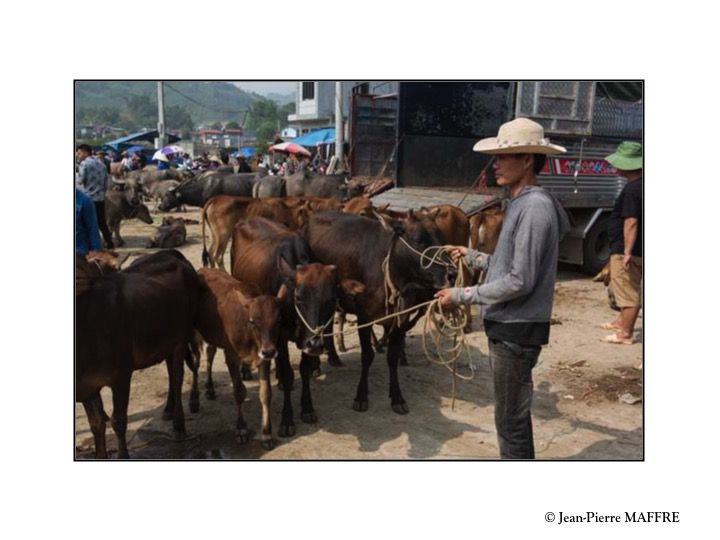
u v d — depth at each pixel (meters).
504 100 12.30
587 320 8.34
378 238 5.57
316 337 4.57
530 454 3.56
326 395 5.96
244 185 16.39
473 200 9.61
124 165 28.77
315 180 13.77
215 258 10.85
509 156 3.42
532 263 3.21
